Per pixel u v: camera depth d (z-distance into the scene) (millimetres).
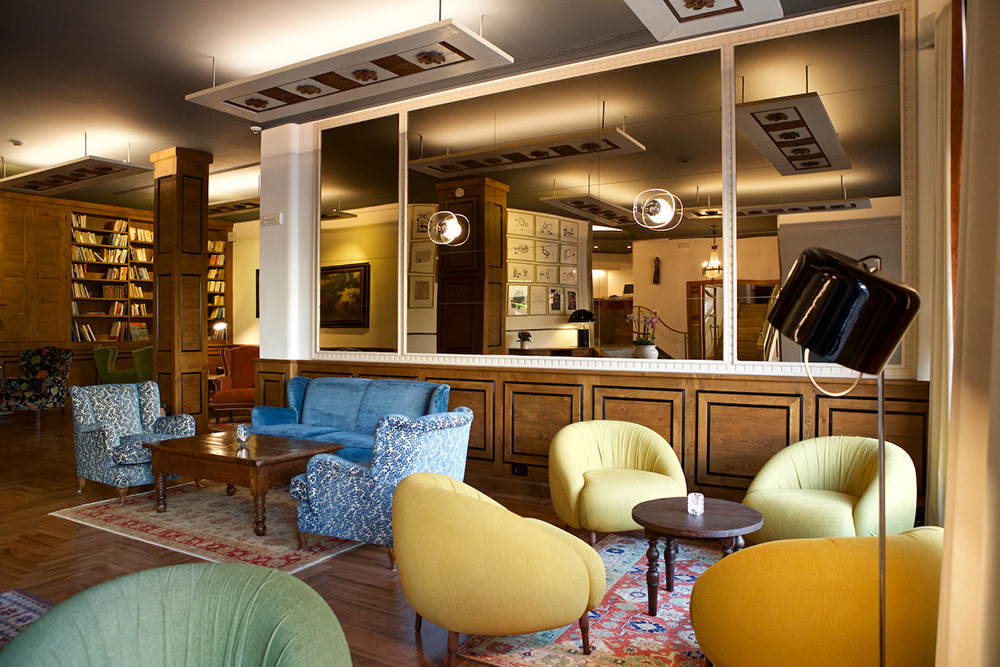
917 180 4082
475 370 5617
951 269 3305
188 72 5582
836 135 4320
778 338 4477
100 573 3461
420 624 2824
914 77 4090
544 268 5363
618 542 4074
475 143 5699
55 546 3906
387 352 6199
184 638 1295
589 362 5137
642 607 3080
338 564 3656
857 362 1518
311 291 6738
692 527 2838
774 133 4496
